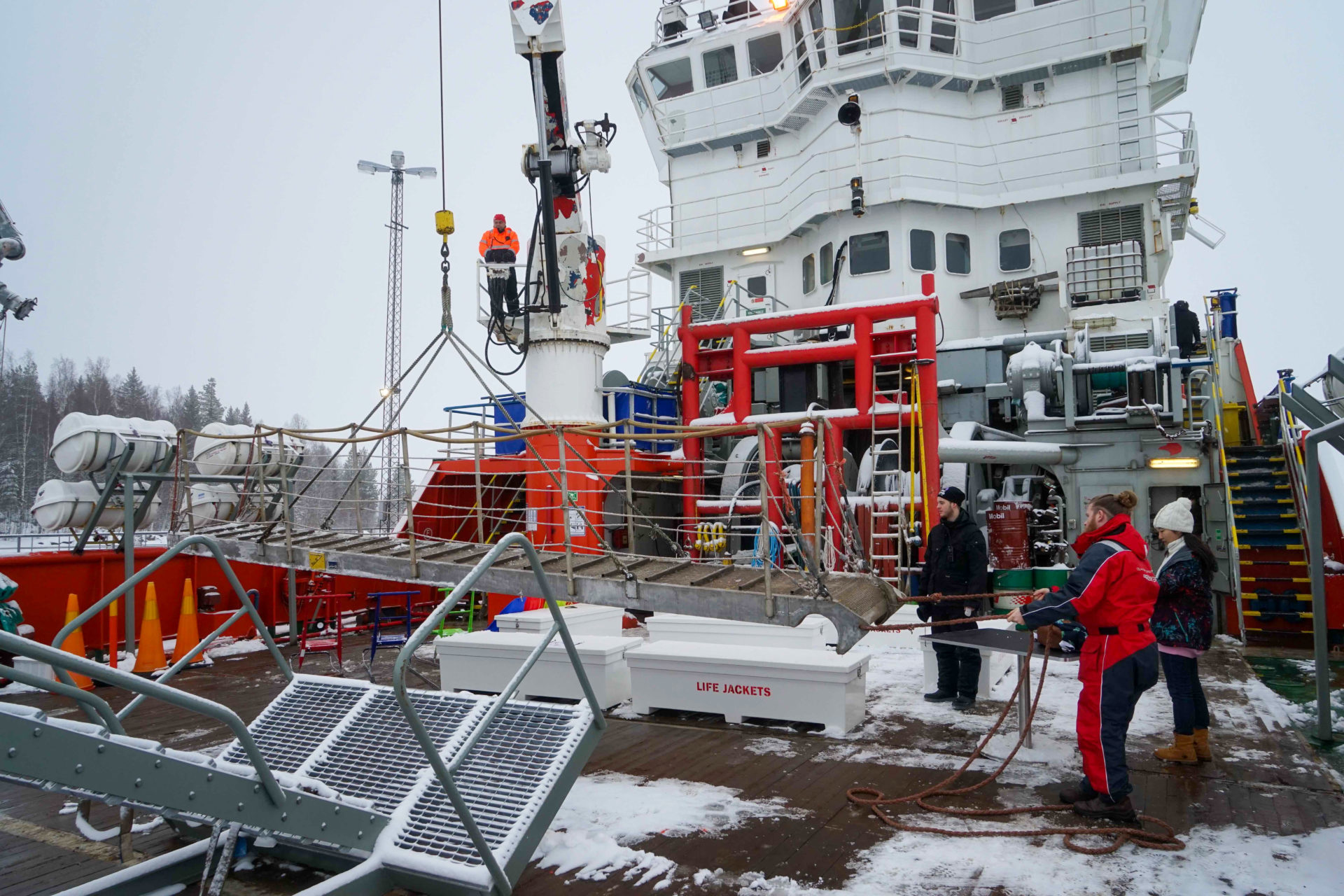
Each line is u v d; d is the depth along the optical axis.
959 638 5.61
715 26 17.16
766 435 6.04
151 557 10.43
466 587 3.39
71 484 9.67
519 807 3.71
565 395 12.09
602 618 8.86
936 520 10.65
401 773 4.05
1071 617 4.31
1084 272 13.35
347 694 4.70
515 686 3.72
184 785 3.05
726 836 4.29
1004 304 14.02
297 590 11.81
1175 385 10.77
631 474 6.91
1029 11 14.43
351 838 3.61
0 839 4.45
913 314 11.21
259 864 4.05
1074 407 11.34
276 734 4.51
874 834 4.28
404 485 9.04
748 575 6.00
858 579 6.02
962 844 4.13
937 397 11.09
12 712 2.58
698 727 6.48
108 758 2.83
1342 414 10.76
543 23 11.20
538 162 11.36
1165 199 14.31
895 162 14.43
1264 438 15.90
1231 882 3.69
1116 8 14.03
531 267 11.89
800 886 3.70
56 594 9.60
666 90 17.89
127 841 4.04
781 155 16.50
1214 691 7.52
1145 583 4.35
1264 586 10.34
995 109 14.82
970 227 14.81
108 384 77.75
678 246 17.31
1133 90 14.09
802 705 6.29
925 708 6.94
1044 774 5.19
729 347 14.36
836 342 12.16
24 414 61.59
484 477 13.79
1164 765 5.36
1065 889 3.63
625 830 4.36
